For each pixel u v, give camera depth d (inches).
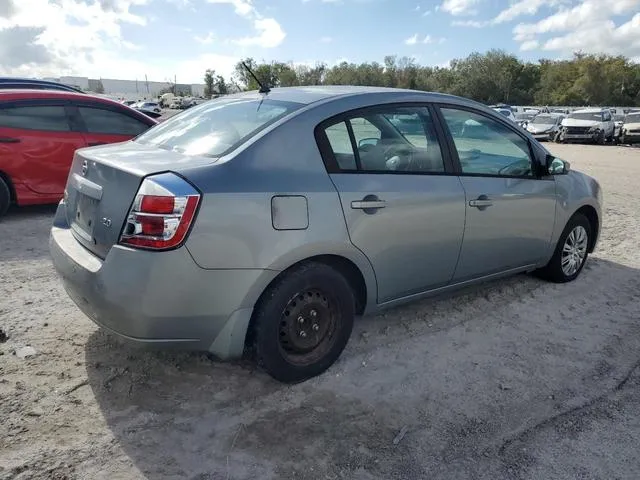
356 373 133.7
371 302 139.1
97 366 131.9
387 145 138.9
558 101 3137.3
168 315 107.3
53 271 197.9
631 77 3196.4
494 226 162.1
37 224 264.2
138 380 126.7
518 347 150.6
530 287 196.1
